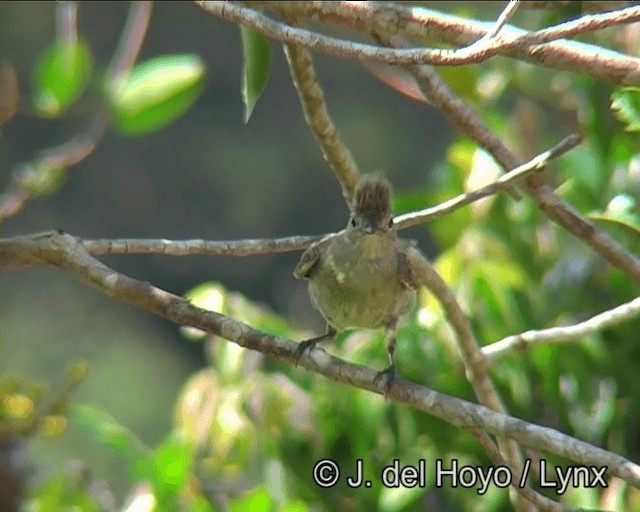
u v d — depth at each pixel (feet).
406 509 39.88
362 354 38.99
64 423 34.14
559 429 39.63
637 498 39.09
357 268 35.09
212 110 110.73
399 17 33.78
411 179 106.42
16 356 100.58
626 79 31.68
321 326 102.42
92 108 38.86
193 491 37.86
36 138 101.40
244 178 109.09
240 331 30.96
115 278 30.76
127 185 107.76
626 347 39.32
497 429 28.48
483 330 39.73
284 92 110.32
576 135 33.55
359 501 38.78
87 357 102.42
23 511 37.50
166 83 38.65
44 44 101.24
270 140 110.52
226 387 39.17
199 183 108.78
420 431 38.88
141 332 105.70
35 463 40.04
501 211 42.55
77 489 37.60
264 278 106.83
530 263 42.32
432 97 35.47
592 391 39.42
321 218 109.29
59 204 105.29
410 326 39.22
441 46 37.45
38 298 104.06
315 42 30.17
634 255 37.50
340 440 38.73
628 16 28.84
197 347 106.01
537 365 39.68
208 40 110.83
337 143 36.52
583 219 34.83
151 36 109.81
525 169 33.55
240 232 108.68
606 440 39.96
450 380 38.81
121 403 100.63
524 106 49.34
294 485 39.24
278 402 38.40
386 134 107.04
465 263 41.52
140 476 36.14
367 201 34.96
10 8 99.71
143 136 108.27
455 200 34.58
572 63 31.81
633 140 40.27
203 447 40.65
